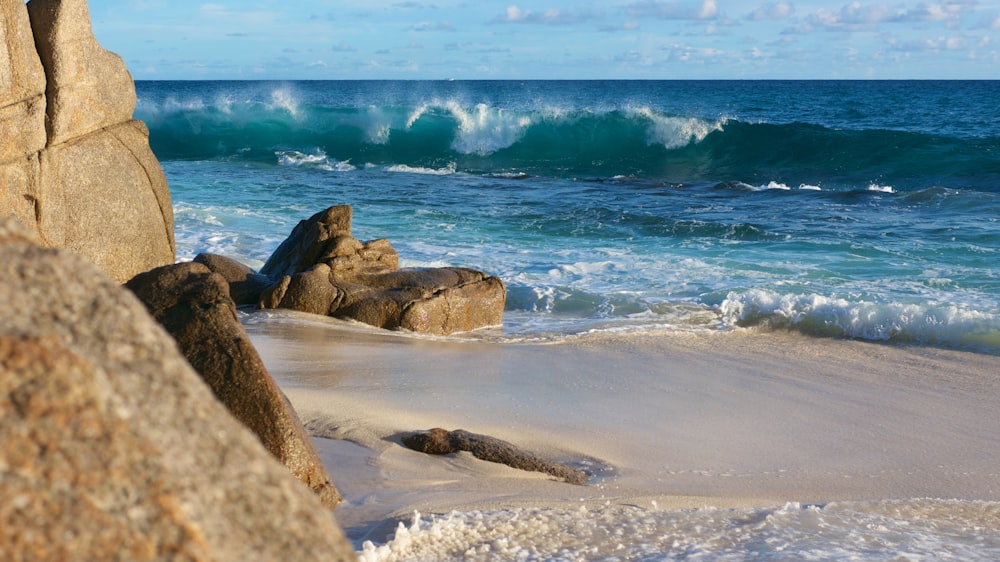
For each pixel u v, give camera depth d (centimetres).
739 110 5878
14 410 131
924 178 2691
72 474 131
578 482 575
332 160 3369
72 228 970
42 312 144
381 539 396
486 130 3388
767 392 870
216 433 151
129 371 145
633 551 370
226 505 142
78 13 946
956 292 1266
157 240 1062
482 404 755
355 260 1204
